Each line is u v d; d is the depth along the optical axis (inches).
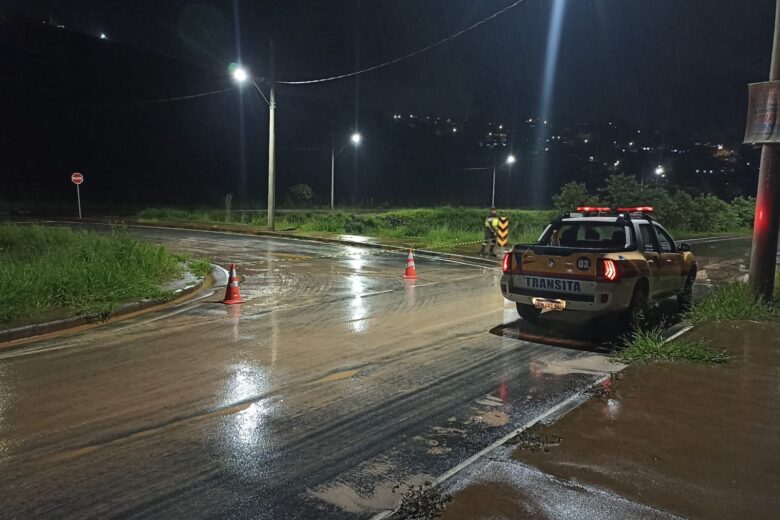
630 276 319.3
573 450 169.5
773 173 358.6
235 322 362.3
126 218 1476.4
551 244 377.1
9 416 203.9
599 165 4532.5
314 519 139.7
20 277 388.8
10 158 2169.0
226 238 1018.7
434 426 197.8
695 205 1583.4
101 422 199.2
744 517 133.7
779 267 642.2
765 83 346.0
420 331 341.4
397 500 148.0
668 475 153.9
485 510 137.8
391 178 3587.6
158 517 140.9
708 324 331.6
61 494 151.2
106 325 352.5
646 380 233.9
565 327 353.7
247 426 197.0
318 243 956.0
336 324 358.6
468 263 721.0
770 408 201.9
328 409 213.5
